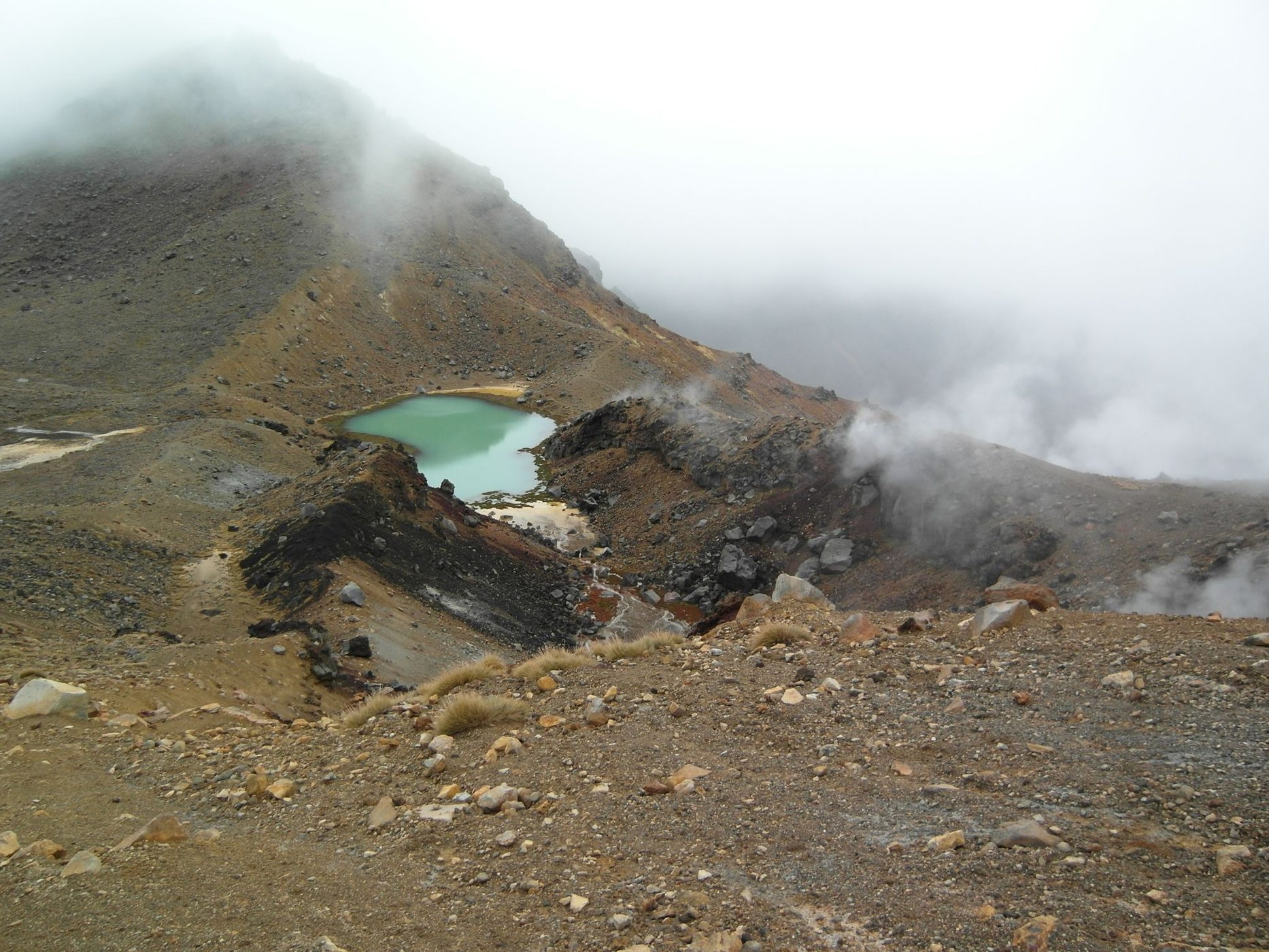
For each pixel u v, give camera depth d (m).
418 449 109.69
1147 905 5.34
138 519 46.38
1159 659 9.70
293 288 147.75
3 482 57.12
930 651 11.41
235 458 70.00
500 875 6.65
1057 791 7.12
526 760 9.09
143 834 7.67
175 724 12.70
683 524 71.06
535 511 83.19
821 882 6.12
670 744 9.14
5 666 15.95
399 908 6.26
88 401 91.56
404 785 8.95
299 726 12.64
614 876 6.49
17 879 6.84
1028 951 4.95
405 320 163.75
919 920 5.49
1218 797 6.60
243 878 6.88
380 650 30.89
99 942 5.80
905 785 7.64
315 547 40.47
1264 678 8.66
